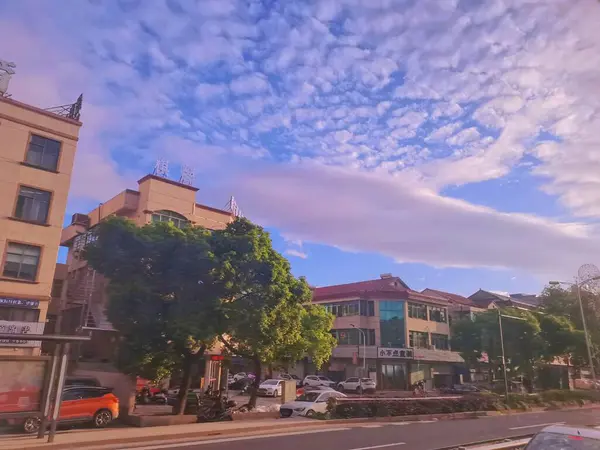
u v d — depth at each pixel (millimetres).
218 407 20938
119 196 35438
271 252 21672
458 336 48844
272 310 20641
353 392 46500
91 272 34031
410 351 51625
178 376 25812
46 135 28500
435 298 56562
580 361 49250
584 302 48188
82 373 23219
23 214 27062
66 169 28859
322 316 31172
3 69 28094
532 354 44594
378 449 13180
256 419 21641
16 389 12523
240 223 21844
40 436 12914
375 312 53469
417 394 45281
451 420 22906
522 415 26938
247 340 21078
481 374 58625
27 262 26781
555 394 35594
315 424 19609
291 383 27250
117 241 19531
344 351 53094
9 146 27047
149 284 19375
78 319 34969
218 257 19984
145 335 19703
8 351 25297
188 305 19391
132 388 20641
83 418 17984
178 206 35625
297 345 25406
